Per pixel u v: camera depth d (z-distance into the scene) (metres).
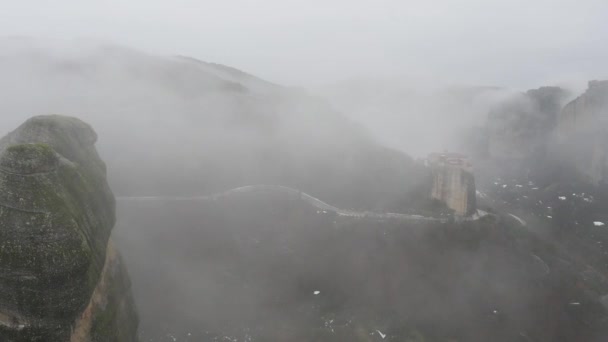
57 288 22.17
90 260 23.89
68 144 30.42
